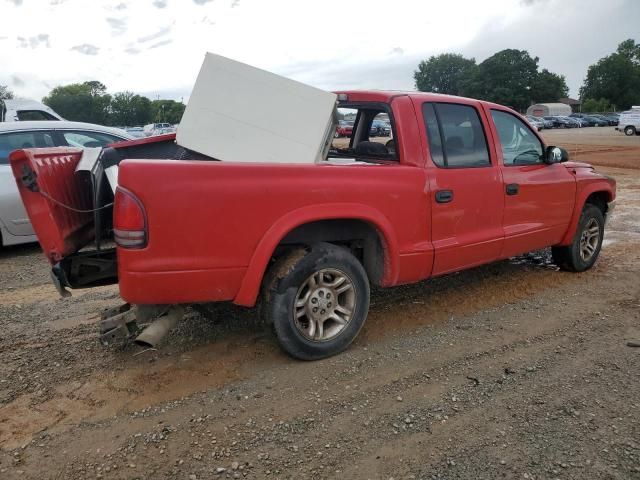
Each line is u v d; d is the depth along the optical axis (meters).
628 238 7.66
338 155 4.84
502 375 3.61
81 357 3.92
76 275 3.58
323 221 3.78
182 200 3.12
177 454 2.82
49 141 7.34
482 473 2.66
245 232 3.32
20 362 3.86
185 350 4.00
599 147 26.81
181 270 3.18
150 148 4.34
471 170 4.46
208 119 3.63
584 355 3.89
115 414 3.19
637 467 2.68
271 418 3.12
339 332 3.83
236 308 4.71
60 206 3.42
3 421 3.13
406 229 4.04
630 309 4.79
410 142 4.12
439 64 114.12
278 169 3.41
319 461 2.76
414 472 2.67
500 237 4.74
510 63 97.31
